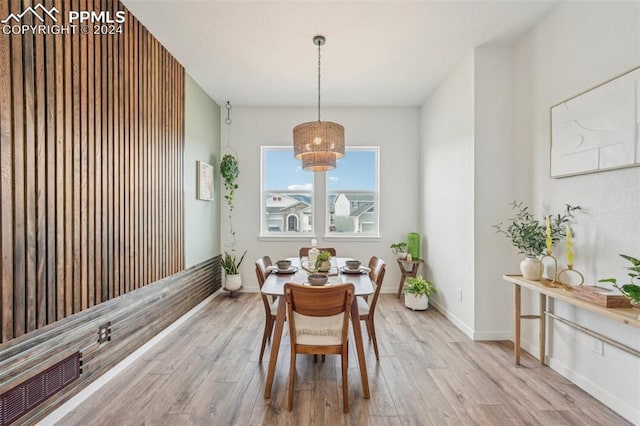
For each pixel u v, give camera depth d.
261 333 2.88
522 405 1.80
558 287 1.99
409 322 3.20
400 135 4.39
